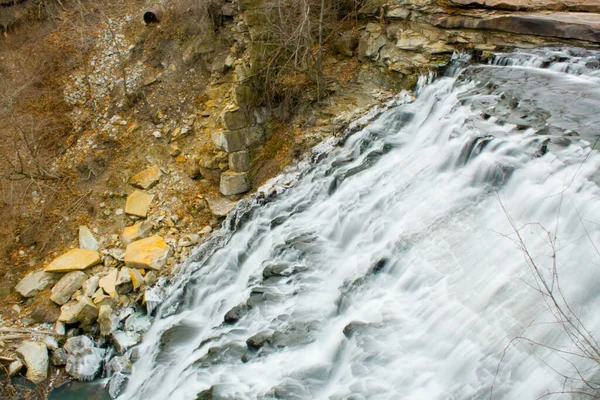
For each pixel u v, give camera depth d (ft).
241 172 34.37
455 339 17.34
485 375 15.83
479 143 23.16
